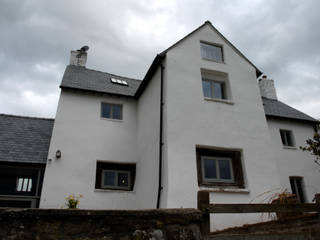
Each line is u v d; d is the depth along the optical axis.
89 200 10.12
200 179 8.64
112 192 10.55
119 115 12.73
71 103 11.73
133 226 3.15
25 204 9.45
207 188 8.37
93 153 11.07
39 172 10.10
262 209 3.81
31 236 2.84
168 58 10.03
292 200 7.70
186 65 10.23
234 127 9.74
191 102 9.54
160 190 8.36
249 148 9.57
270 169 9.48
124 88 13.84
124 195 10.68
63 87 11.76
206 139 9.10
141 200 10.08
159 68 10.49
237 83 10.83
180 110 9.23
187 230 3.30
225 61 11.20
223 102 10.05
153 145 9.75
